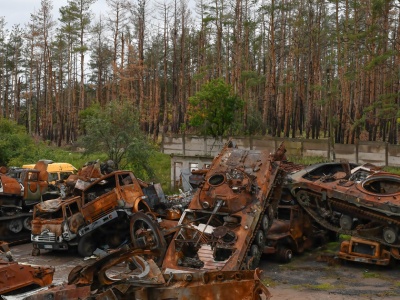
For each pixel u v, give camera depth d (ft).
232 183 47.52
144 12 144.87
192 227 43.91
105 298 24.04
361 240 50.24
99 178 56.08
